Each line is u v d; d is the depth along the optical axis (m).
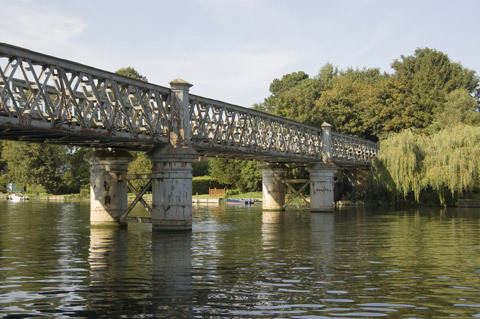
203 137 27.94
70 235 24.41
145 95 24.55
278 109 68.56
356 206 55.53
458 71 80.81
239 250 19.02
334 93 79.88
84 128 19.72
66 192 88.75
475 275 14.09
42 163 85.44
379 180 49.69
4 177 91.31
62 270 14.71
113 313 10.11
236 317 9.88
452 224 31.47
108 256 17.44
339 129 74.50
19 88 20.39
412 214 41.50
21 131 18.48
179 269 14.85
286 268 15.08
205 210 49.25
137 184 70.56
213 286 12.51
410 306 10.70
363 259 16.94
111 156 26.80
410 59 90.25
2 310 10.33
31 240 22.47
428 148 49.88
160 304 10.79
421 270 14.85
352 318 9.84
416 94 77.00
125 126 22.70
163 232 24.92
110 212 27.27
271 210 46.69
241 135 33.59
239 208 53.31
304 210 47.81
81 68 19.80
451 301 11.12
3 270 14.73
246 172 70.88
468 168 46.88
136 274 14.04
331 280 13.30
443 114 69.62
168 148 24.95
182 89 25.25
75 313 10.12
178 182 24.97
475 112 70.12
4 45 16.30
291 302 10.99
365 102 76.75
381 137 74.31
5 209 50.81
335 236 24.30
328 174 45.12
